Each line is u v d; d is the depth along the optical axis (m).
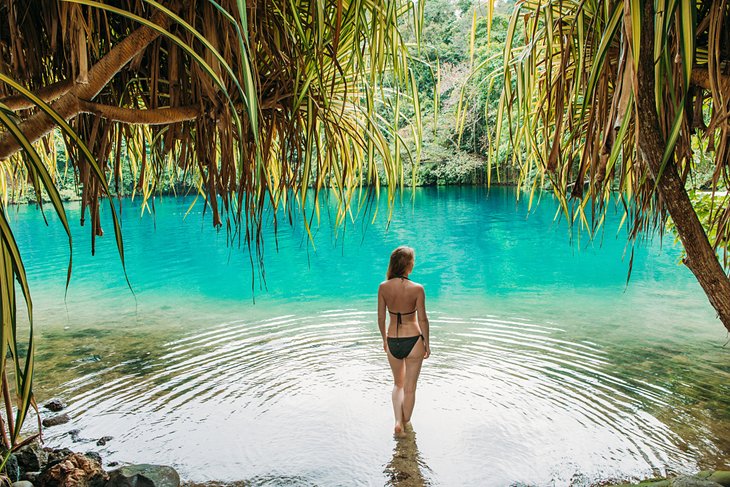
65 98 1.26
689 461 3.06
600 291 7.05
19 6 1.60
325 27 1.78
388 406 3.91
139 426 3.64
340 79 2.09
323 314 6.31
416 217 16.03
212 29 1.48
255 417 3.77
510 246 11.11
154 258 10.55
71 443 3.41
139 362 4.84
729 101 1.39
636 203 1.86
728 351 4.72
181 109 1.55
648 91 1.30
